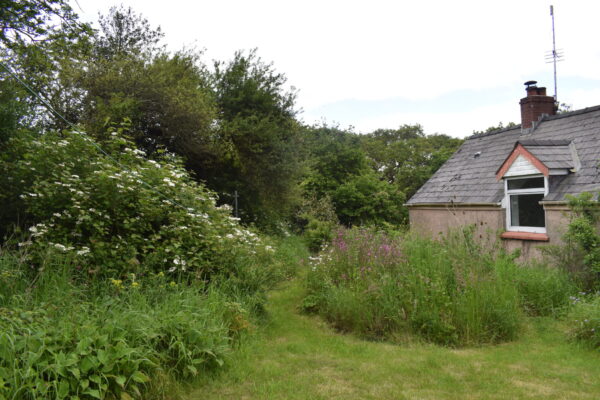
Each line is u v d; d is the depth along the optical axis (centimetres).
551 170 1075
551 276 817
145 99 1407
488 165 1515
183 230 685
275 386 459
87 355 375
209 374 476
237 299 646
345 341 632
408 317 659
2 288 478
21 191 639
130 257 615
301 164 1927
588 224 855
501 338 642
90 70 1385
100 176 632
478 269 714
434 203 1537
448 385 473
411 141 4600
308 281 874
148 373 422
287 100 1903
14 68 910
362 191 2447
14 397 320
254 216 1841
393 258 775
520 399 439
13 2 833
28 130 774
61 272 535
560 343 624
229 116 1769
